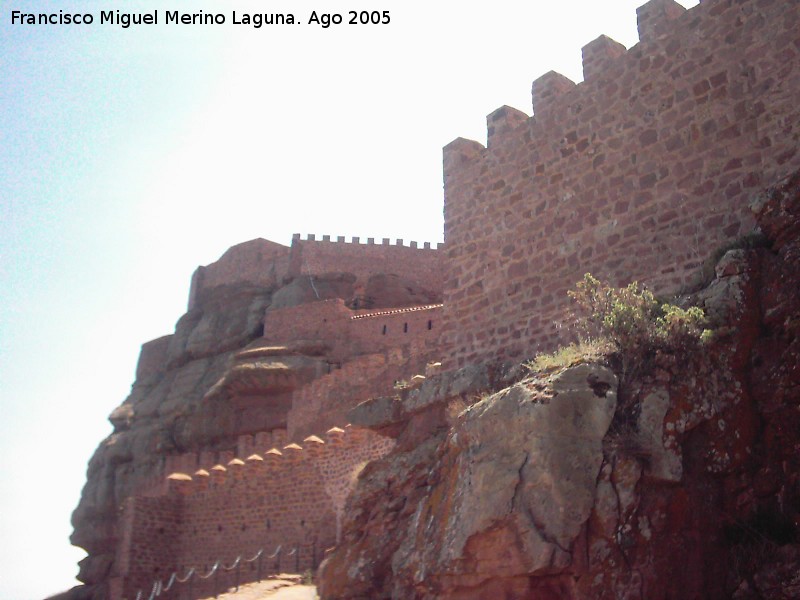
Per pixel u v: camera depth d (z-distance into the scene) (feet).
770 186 38.34
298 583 79.15
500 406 36.35
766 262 36.73
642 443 34.04
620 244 45.42
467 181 56.03
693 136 43.39
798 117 39.24
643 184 45.14
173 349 208.23
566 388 35.40
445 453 40.52
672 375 35.50
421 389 52.21
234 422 163.73
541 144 51.55
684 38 44.98
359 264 211.41
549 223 49.67
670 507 32.91
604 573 31.99
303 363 162.40
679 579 32.07
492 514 34.14
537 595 32.78
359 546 49.32
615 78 48.14
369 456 91.97
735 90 42.09
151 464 170.09
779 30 40.86
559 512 32.83
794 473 33.30
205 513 109.40
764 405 34.63
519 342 49.32
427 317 158.92
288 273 208.54
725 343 35.63
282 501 100.94
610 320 38.19
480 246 53.67
